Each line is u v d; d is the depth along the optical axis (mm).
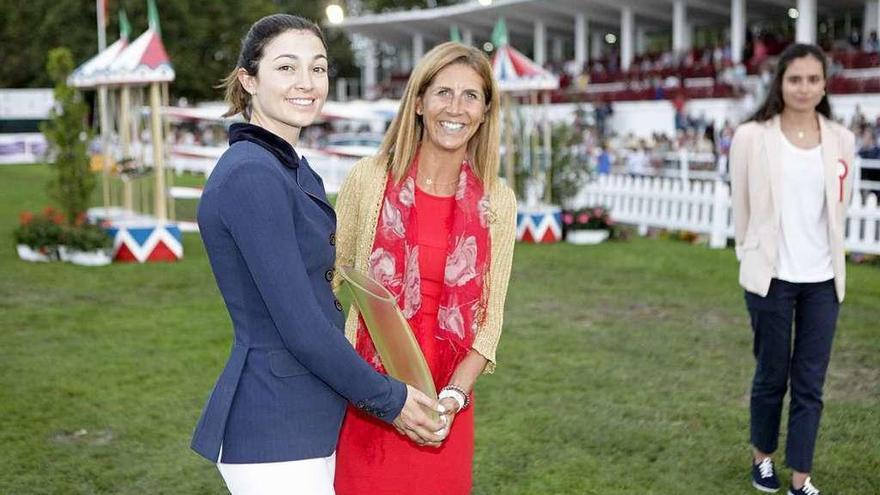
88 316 8281
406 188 2875
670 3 33000
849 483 4402
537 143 14406
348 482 2836
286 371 2299
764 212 4043
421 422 2424
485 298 2885
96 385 6082
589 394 5855
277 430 2295
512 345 7141
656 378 6215
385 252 2855
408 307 2838
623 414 5457
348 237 2977
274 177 2229
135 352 6949
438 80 2854
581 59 37000
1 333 7594
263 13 42812
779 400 4215
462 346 2812
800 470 4133
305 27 2410
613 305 8727
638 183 14875
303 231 2303
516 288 9656
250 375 2299
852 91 22859
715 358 6742
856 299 8859
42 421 5379
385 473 2791
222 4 40969
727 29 36688
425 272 2873
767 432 4266
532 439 5055
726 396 5801
